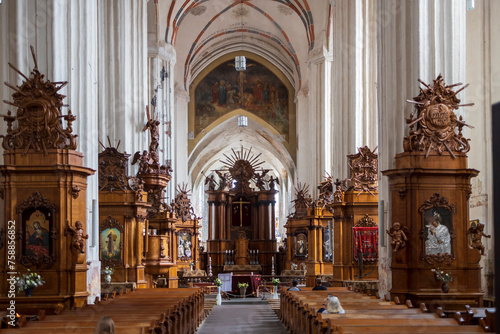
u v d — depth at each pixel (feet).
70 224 35.86
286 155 151.84
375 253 61.98
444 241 38.47
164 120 99.19
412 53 42.55
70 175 35.96
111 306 36.40
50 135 35.83
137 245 58.70
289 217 120.67
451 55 41.91
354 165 63.36
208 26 129.80
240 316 67.00
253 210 148.05
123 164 58.90
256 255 143.02
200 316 59.47
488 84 47.65
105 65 64.69
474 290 38.19
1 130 37.09
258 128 152.05
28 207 35.55
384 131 47.88
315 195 104.99
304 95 130.72
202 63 145.28
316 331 32.07
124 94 64.80
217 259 142.72
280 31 131.54
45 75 38.29
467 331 24.31
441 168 38.52
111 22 65.16
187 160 139.03
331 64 105.09
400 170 38.63
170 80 102.27
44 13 38.29
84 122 40.78
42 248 35.58
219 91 147.54
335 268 63.46
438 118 38.63
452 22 42.01
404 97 42.96
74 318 28.68
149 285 63.26
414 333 23.90
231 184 151.02
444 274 37.81
